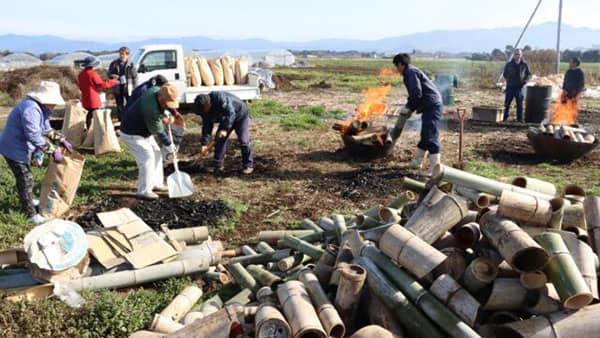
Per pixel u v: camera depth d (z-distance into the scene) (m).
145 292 4.77
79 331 4.15
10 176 8.16
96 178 8.39
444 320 3.42
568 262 3.47
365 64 60.66
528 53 30.36
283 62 52.75
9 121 6.25
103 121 9.95
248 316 3.78
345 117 15.28
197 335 3.52
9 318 4.18
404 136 11.69
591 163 9.71
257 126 13.56
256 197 7.63
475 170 9.07
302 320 3.37
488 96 20.91
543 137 9.72
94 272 4.90
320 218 6.59
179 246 5.35
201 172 8.87
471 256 3.92
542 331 3.33
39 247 4.56
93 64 10.90
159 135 7.10
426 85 8.45
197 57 15.38
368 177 8.34
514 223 3.81
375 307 3.75
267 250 5.45
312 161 9.71
